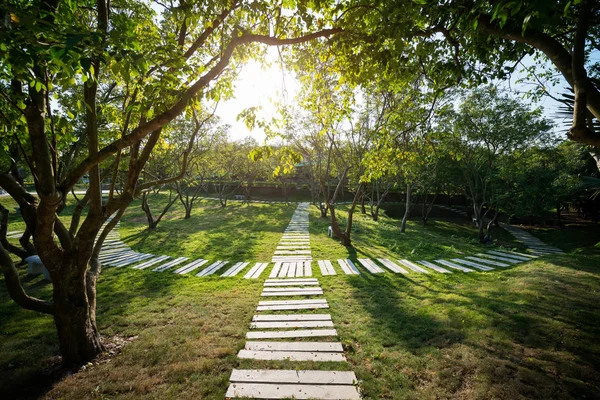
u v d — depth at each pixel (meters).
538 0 1.83
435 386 3.63
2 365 4.20
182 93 3.32
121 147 3.40
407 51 4.31
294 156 4.52
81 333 4.27
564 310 5.47
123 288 7.57
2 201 21.67
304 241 13.70
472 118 15.10
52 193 3.25
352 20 3.72
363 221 20.20
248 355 4.41
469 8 3.14
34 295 6.91
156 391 3.62
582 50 2.34
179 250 11.96
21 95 3.11
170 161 16.27
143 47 3.17
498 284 7.37
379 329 5.20
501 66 4.72
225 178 33.53
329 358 4.31
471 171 18.72
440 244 13.58
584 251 12.41
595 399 3.32
